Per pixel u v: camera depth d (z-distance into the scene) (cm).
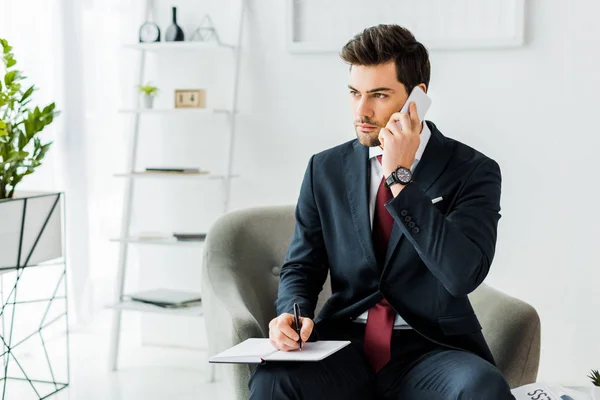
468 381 168
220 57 363
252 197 361
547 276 327
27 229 295
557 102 320
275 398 172
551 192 324
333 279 207
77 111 382
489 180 193
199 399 313
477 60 326
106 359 367
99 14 396
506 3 318
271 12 350
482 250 182
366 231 196
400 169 182
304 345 182
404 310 193
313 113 349
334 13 338
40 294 378
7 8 350
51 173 377
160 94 375
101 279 410
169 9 369
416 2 328
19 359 366
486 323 212
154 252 381
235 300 216
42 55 371
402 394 183
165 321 385
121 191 409
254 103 357
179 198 375
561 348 329
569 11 315
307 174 213
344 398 181
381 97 190
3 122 275
